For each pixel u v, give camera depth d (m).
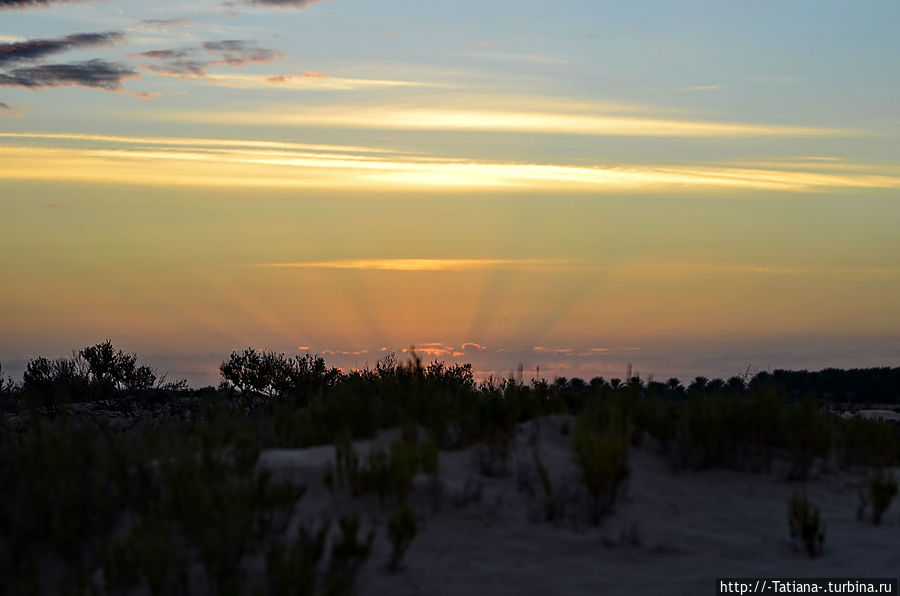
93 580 6.34
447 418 10.27
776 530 8.02
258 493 7.12
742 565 7.07
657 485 9.15
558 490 8.60
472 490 8.45
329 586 5.86
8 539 6.61
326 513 7.73
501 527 7.69
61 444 8.66
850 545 7.60
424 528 7.55
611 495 8.22
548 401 12.43
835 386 39.88
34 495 7.10
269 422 11.52
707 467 9.88
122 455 8.10
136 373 21.95
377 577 6.61
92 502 7.30
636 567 7.00
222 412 11.41
